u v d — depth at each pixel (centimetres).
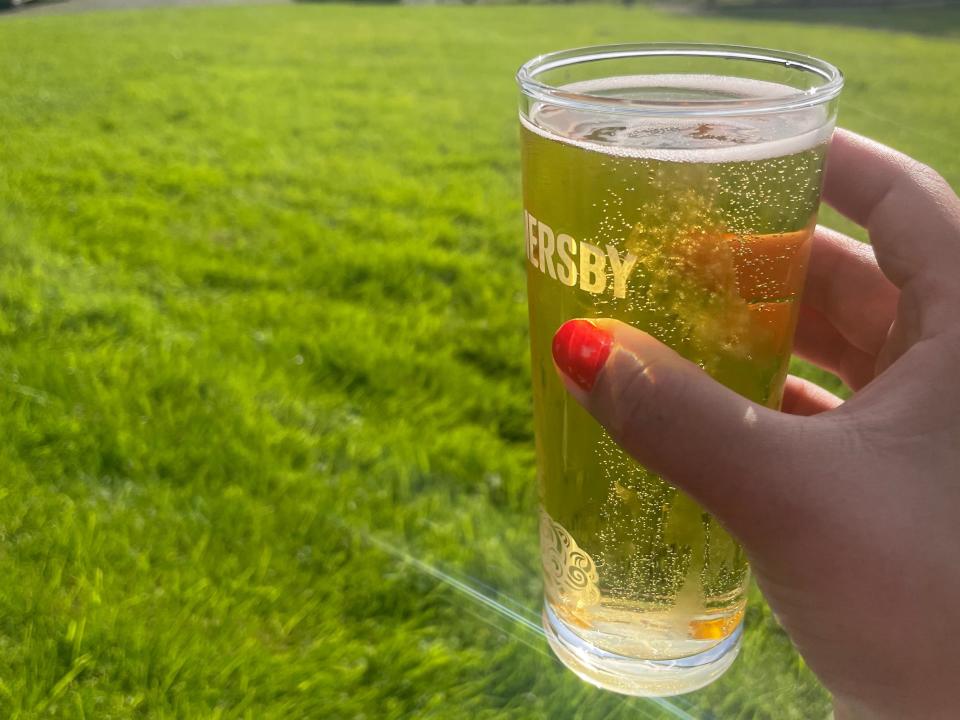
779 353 18
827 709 24
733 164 16
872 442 16
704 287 16
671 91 20
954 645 16
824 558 16
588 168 16
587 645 20
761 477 16
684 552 19
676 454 16
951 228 19
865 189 20
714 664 20
